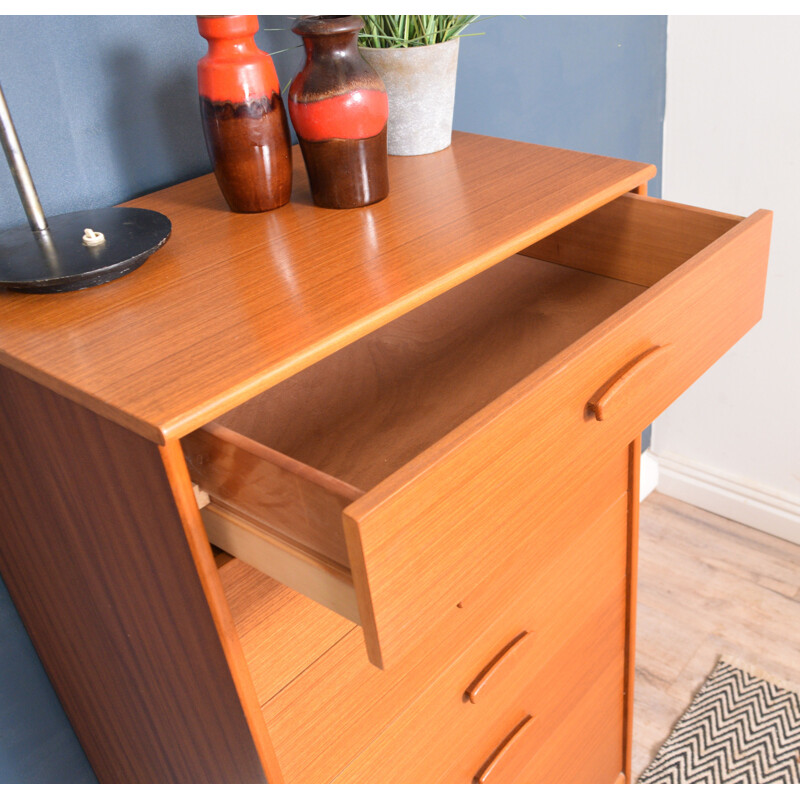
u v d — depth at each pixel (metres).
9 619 1.01
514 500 0.66
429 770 0.93
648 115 1.69
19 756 1.08
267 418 0.82
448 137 1.06
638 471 1.05
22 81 0.83
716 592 1.78
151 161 0.97
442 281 0.71
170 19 0.93
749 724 1.51
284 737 0.74
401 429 0.79
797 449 1.81
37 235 0.78
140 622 0.76
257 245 0.82
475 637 0.90
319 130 0.84
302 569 0.62
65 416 0.64
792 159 1.57
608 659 1.22
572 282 1.06
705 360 0.89
